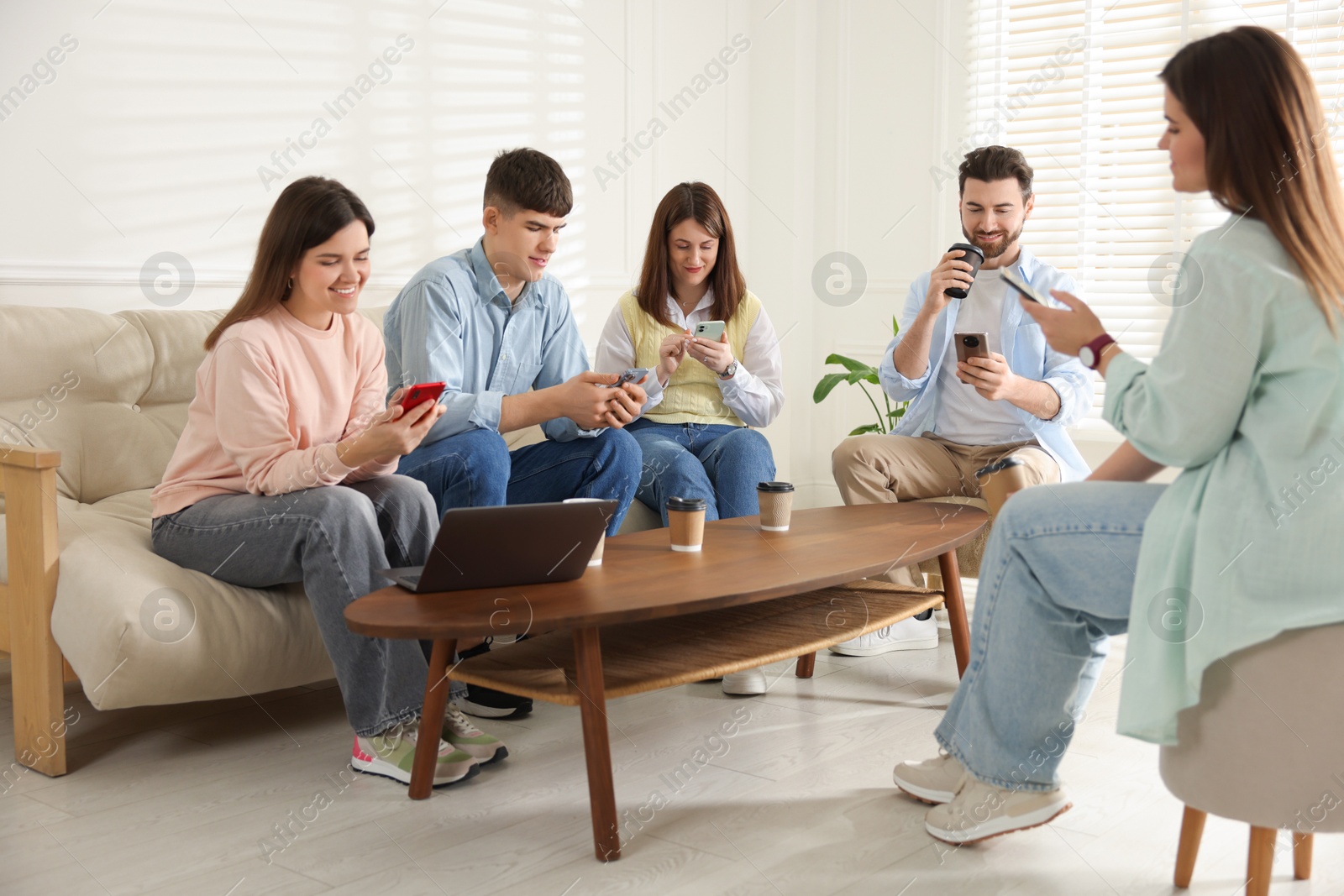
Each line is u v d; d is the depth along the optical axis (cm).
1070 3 368
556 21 352
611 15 369
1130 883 139
